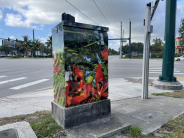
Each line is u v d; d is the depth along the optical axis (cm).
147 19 488
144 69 501
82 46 282
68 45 265
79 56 279
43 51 6469
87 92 294
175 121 314
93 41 297
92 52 296
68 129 270
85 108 289
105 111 321
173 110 383
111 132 261
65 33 261
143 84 505
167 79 676
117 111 383
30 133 254
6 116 362
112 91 625
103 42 312
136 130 272
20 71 1330
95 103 303
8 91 659
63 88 273
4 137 240
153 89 656
